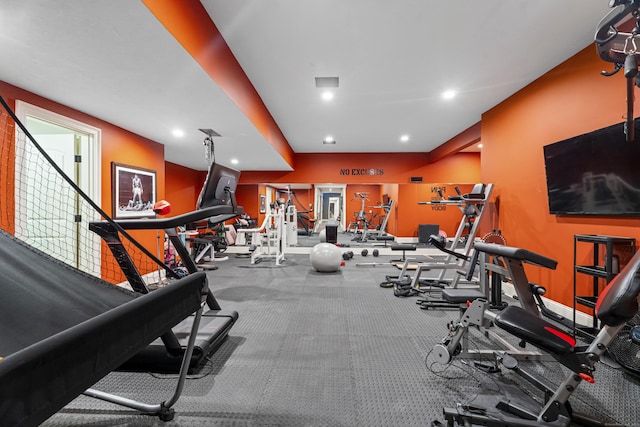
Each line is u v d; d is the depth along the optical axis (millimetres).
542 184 3137
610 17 1208
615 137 2258
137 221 1927
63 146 3232
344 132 5395
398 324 2619
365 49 2699
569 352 1202
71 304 1156
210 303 2400
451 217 7336
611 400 1590
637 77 1374
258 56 2834
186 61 2072
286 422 1394
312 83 3412
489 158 4121
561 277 2877
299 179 7020
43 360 439
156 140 4328
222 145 4602
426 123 4840
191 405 1514
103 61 2078
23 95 2531
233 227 7109
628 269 1138
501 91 3559
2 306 1047
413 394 1612
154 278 4172
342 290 3723
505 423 1241
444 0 2076
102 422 1384
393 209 8047
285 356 2035
